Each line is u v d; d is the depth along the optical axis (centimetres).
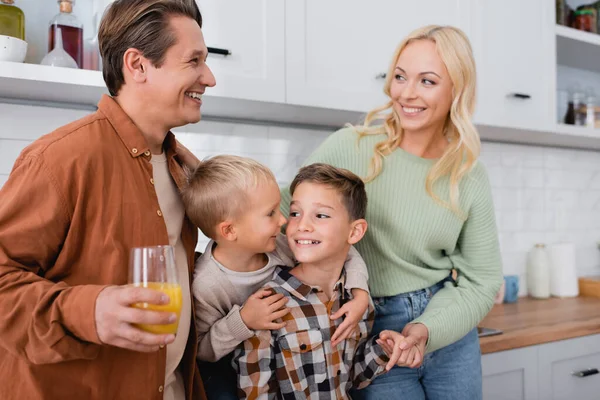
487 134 242
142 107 99
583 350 204
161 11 95
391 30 189
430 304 134
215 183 110
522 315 221
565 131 239
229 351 113
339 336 117
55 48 150
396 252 137
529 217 276
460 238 145
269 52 165
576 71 292
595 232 300
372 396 134
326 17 176
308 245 118
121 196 94
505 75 217
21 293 81
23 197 85
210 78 103
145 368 95
